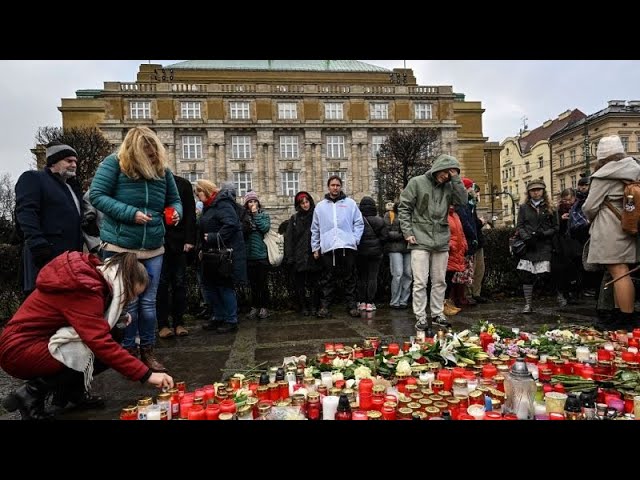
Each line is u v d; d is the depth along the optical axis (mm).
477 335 4488
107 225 4070
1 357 2732
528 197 6527
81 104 54844
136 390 3490
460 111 62844
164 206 4449
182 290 5605
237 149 54594
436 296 5777
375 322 6137
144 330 3988
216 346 4863
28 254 4184
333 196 6617
